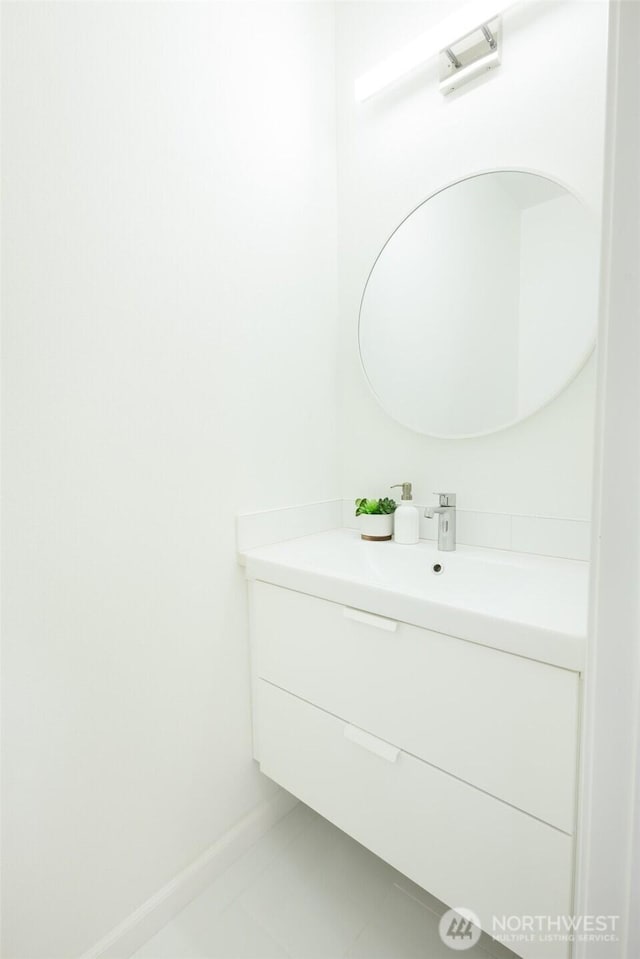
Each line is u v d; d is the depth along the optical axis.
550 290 1.13
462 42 1.16
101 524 1.00
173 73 1.08
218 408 1.22
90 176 0.94
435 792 0.92
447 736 0.89
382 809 1.02
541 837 0.78
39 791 0.92
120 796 1.05
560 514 1.15
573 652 0.71
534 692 0.77
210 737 1.23
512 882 0.82
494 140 1.19
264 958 1.05
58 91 0.89
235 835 1.29
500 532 1.24
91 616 0.99
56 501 0.92
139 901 1.09
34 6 0.85
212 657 1.23
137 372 1.04
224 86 1.19
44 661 0.92
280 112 1.34
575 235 1.08
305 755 1.19
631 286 0.44
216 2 1.17
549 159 1.11
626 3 0.42
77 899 0.98
